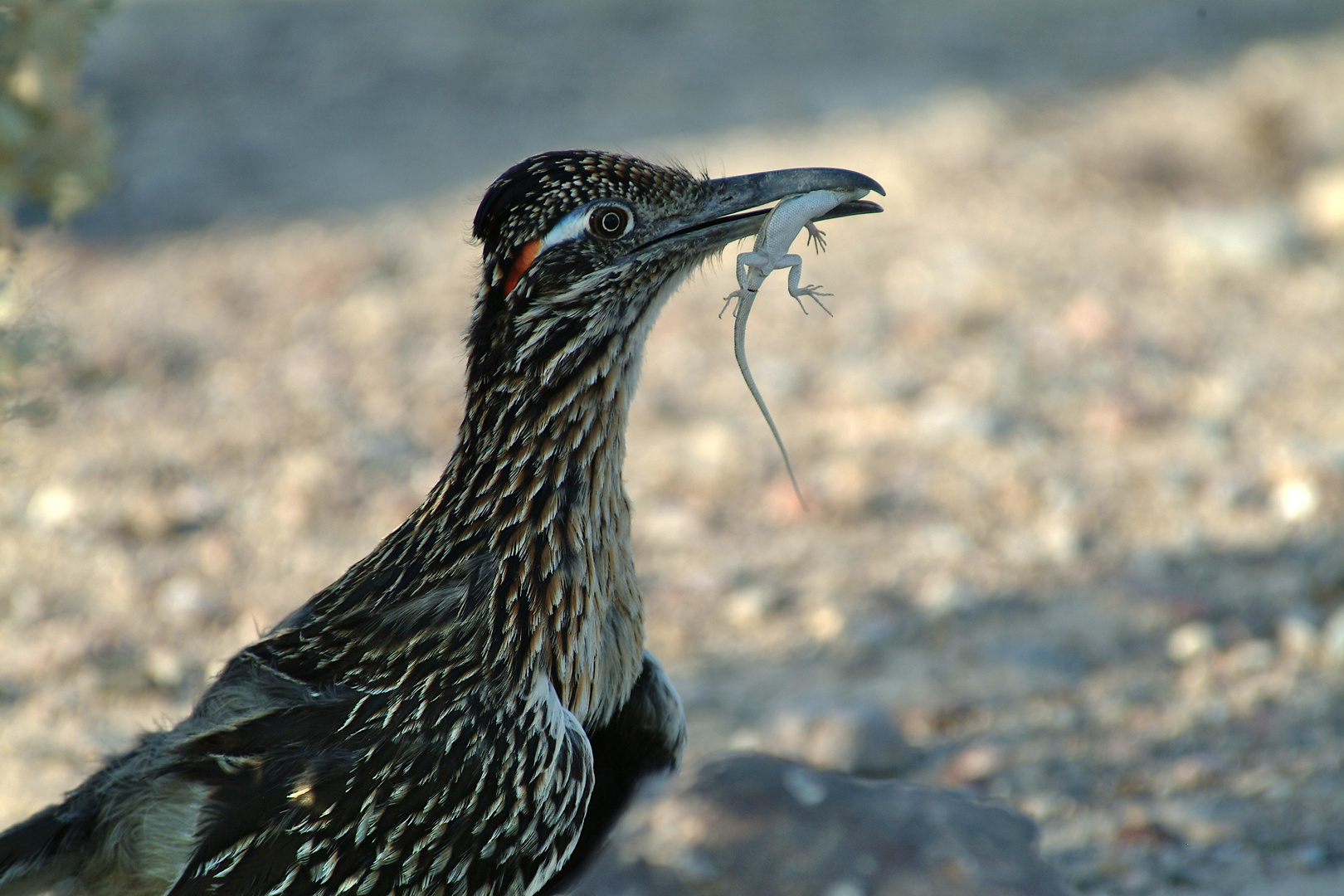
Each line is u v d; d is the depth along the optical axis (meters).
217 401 13.95
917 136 20.02
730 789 6.67
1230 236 16.62
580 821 5.54
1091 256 16.67
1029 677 9.70
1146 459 12.55
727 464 12.73
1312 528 11.30
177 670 9.89
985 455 12.73
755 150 19.23
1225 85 22.09
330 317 15.64
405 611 5.70
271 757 5.45
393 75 22.91
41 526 11.86
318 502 12.21
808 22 25.70
